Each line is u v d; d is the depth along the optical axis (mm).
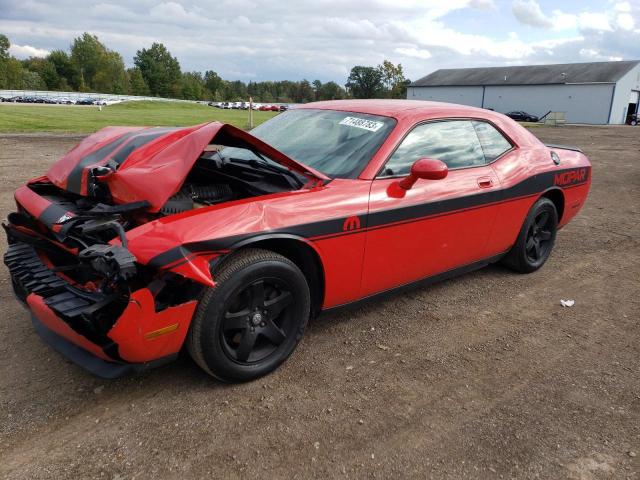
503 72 72312
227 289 2637
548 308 4184
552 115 45781
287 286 2928
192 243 2486
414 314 3963
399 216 3355
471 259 4176
